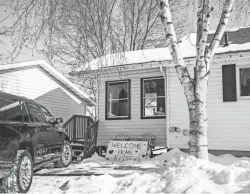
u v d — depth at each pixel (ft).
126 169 27.43
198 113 20.10
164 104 38.11
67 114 60.80
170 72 35.99
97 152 40.40
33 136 20.61
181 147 34.68
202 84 20.38
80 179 18.84
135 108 39.22
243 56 30.76
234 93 32.91
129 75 39.88
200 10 21.83
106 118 40.70
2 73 45.73
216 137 33.32
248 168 17.03
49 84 55.98
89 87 66.28
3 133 17.17
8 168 16.75
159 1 21.57
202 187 13.85
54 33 24.40
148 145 35.68
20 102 20.75
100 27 25.62
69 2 23.81
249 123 32.04
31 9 22.89
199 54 20.62
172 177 15.70
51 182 20.79
